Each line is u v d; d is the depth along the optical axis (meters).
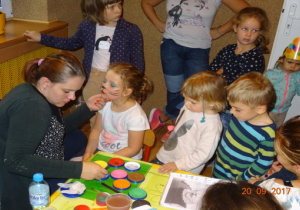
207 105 1.54
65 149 1.81
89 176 1.19
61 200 1.09
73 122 1.72
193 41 2.65
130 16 3.26
